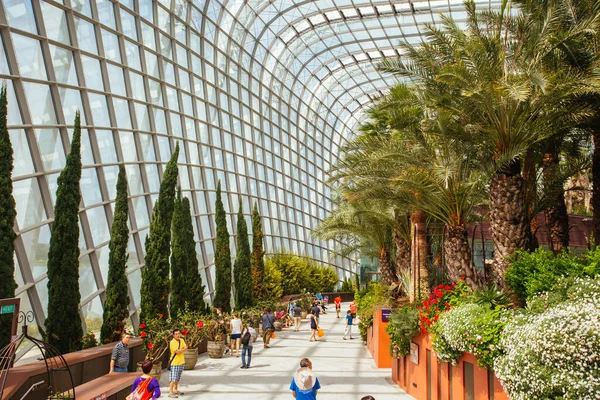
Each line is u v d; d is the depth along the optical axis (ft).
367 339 67.67
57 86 56.24
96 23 68.08
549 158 47.14
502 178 36.09
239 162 125.59
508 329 25.44
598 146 41.29
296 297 130.82
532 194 44.09
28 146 50.90
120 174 50.65
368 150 46.11
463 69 33.63
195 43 105.19
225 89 119.44
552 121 35.24
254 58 133.18
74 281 43.29
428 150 40.16
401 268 65.10
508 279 32.78
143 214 76.69
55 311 42.09
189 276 68.13
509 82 31.99
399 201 45.19
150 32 87.10
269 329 67.21
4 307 24.31
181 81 98.22
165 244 54.75
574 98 35.01
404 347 40.47
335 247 191.52
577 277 26.66
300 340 76.02
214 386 41.86
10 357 22.08
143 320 52.90
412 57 39.37
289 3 119.75
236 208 119.96
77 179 44.34
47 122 54.95
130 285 68.39
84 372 35.42
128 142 75.31
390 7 121.80
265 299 103.35
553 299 26.32
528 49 34.30
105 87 69.41
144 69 82.12
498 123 35.22
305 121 178.50
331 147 203.62
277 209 148.46
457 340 28.45
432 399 34.30
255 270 103.91
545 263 30.99
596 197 41.47
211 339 61.00
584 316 21.21
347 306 152.35
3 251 35.45
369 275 111.24
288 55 146.10
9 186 36.35
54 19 59.16
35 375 27.27
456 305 33.73
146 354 47.11
